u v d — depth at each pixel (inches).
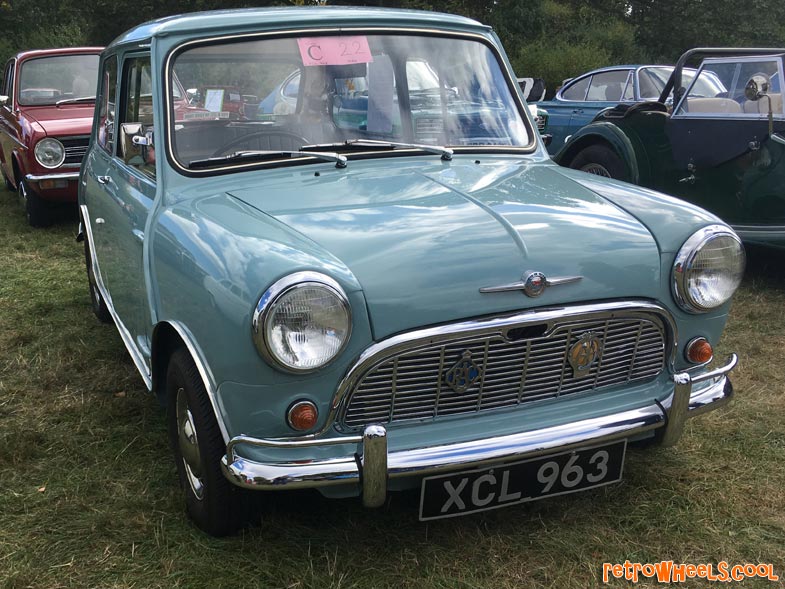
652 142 239.5
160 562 101.3
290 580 97.7
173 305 102.5
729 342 180.5
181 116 121.7
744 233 211.5
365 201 106.6
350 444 89.7
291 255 87.3
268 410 87.7
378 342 87.4
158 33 124.3
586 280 96.1
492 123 139.9
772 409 145.4
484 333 91.1
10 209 356.5
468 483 94.0
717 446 130.5
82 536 107.3
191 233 101.0
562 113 385.4
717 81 232.2
